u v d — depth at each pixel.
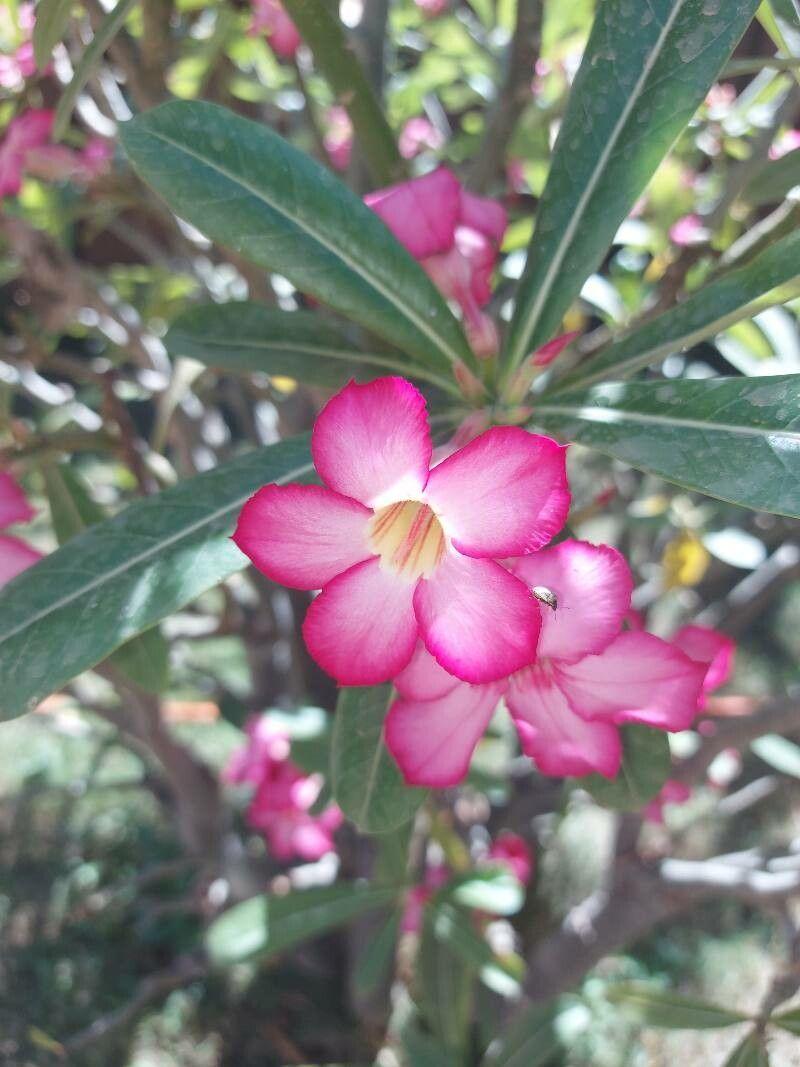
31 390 0.45
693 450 0.16
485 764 0.66
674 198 0.37
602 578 0.17
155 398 0.49
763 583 0.54
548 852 0.75
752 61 0.22
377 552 0.16
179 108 0.19
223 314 0.24
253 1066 0.64
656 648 0.18
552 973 0.52
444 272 0.21
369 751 0.21
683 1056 0.63
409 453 0.15
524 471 0.15
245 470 0.19
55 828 0.80
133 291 0.60
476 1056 0.57
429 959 0.51
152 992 0.60
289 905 0.45
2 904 0.74
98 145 0.36
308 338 0.24
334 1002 0.66
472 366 0.20
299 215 0.19
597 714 0.19
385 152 0.26
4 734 0.90
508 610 0.15
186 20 0.39
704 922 0.74
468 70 0.51
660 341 0.19
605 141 0.20
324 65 0.24
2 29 0.35
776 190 0.25
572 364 0.27
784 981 0.31
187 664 0.55
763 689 0.88
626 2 0.19
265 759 0.51
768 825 0.78
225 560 0.18
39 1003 0.67
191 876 0.75
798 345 0.34
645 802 0.22
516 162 0.47
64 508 0.29
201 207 0.18
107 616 0.17
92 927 0.72
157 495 0.18
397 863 0.45
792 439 0.16
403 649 0.16
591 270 0.20
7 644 0.17
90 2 0.27
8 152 0.33
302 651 0.51
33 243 0.39
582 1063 0.62
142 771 0.85
